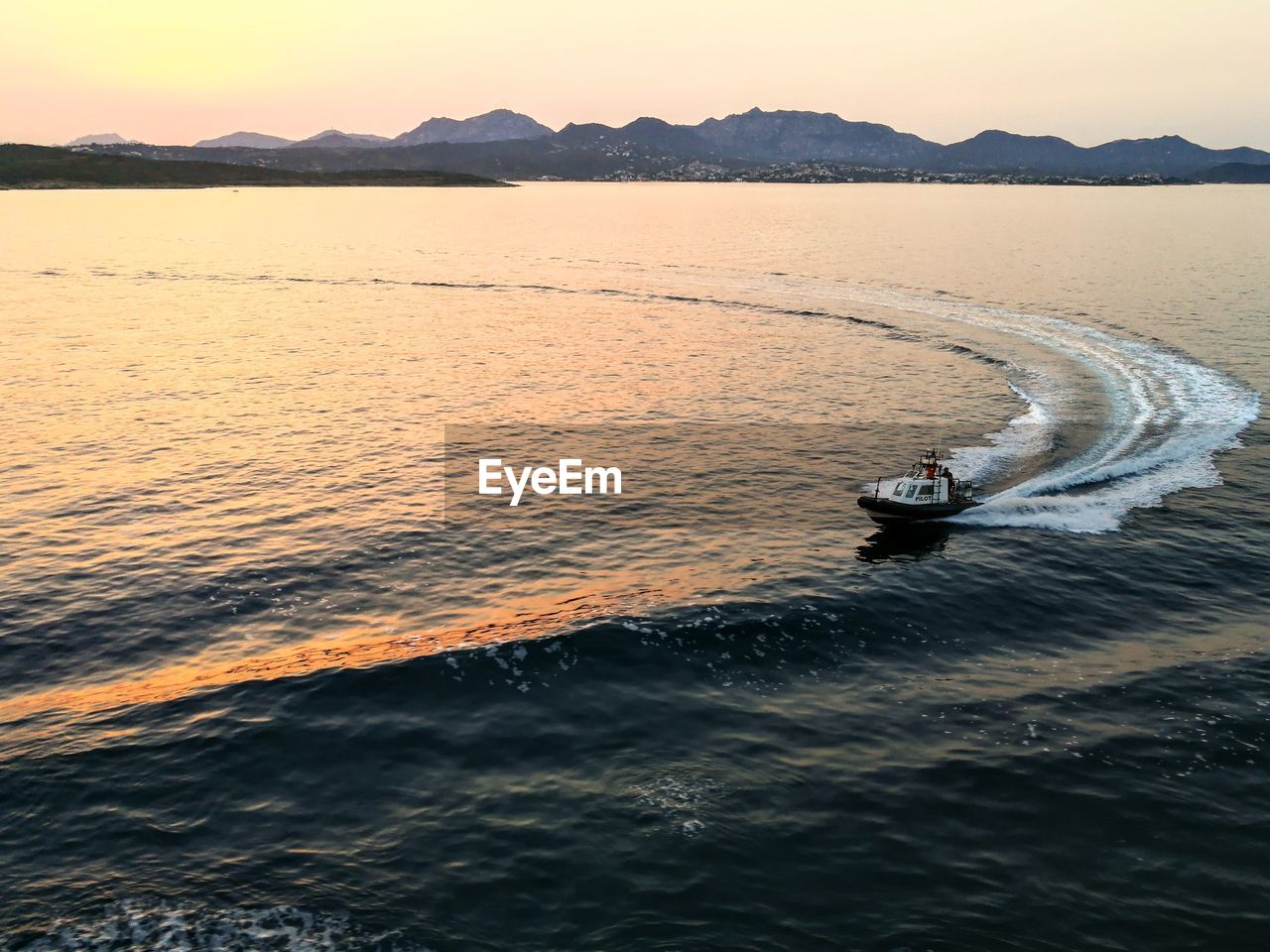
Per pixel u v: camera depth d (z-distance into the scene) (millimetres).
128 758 29844
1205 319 100000
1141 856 26281
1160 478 55844
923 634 38500
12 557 44281
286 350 92750
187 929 23438
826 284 136250
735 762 30109
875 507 49938
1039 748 31000
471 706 32656
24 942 22953
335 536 47656
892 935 23531
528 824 27234
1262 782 29375
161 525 48594
